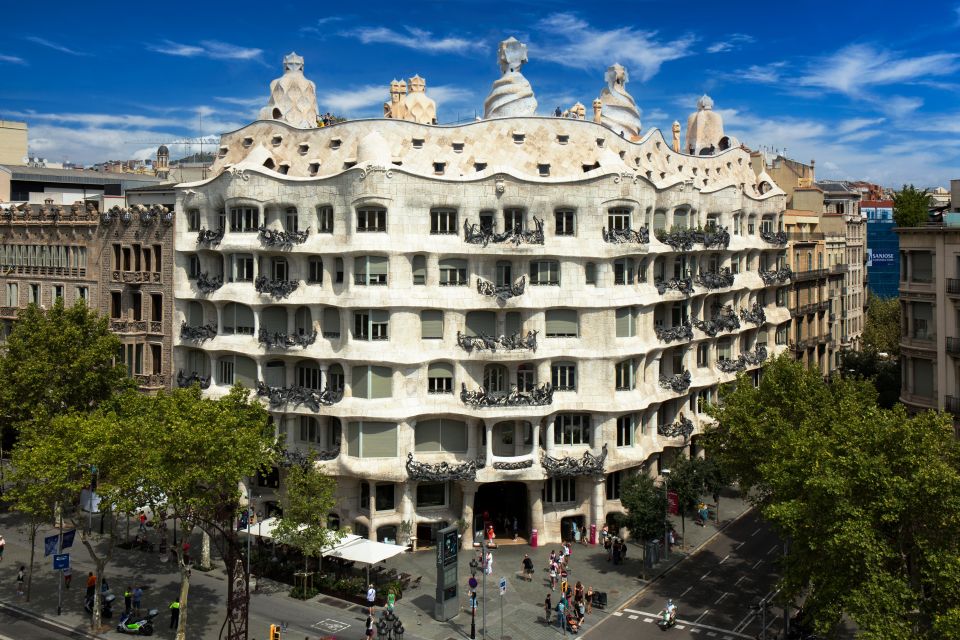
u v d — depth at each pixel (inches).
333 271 2839.6
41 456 2151.8
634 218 2952.8
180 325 3149.6
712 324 3432.6
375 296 2753.4
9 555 2773.1
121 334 3280.0
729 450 2615.7
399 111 3427.7
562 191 2864.2
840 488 1750.7
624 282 2970.0
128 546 2876.5
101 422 2183.8
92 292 3506.4
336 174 2812.5
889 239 6855.3
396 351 2760.8
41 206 3796.8
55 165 6328.7
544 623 2330.2
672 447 3289.9
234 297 2952.8
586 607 2394.2
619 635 2251.5
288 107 3432.6
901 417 1941.4
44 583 2546.8
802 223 4569.4
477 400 2792.8
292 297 2881.4
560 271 2886.3
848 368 4131.4
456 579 2370.8
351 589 2487.7
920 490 1688.0
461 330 2827.3
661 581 2637.8
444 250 2797.7
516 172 2847.0
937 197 5974.4
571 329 2923.2
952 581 1605.6
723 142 4291.3
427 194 2790.4
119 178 5457.7
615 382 2952.8
